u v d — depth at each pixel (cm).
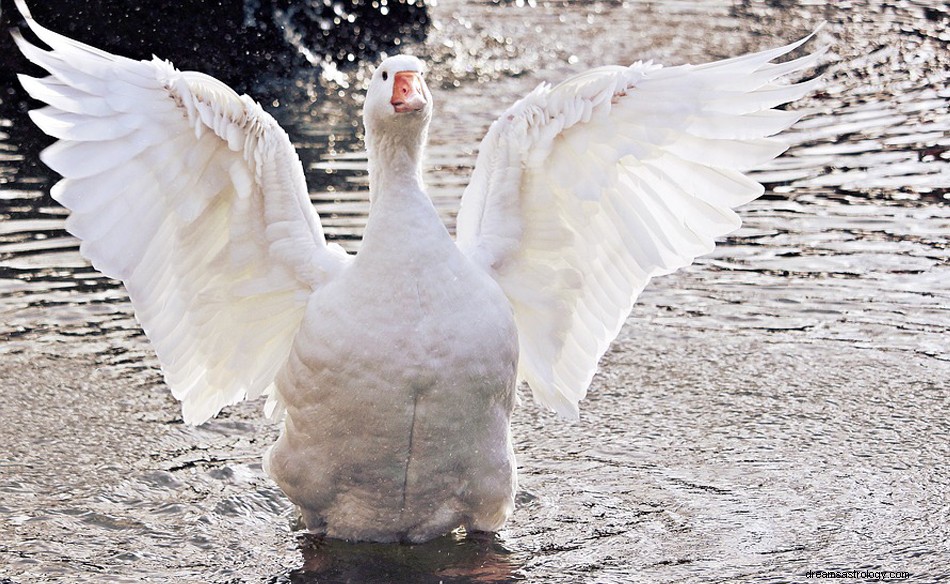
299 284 659
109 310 1038
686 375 920
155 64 619
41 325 1002
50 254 1146
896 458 779
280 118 1673
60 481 755
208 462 788
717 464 777
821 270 1114
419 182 638
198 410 721
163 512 717
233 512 718
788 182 1363
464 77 1925
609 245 693
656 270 695
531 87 1853
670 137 643
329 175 1375
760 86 635
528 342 715
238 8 1914
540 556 659
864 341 971
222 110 625
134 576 638
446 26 2303
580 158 664
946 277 1088
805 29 2234
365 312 618
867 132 1548
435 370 617
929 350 951
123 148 607
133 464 782
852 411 852
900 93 1744
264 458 685
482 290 630
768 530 685
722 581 625
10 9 1762
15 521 700
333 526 673
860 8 2423
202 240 655
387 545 672
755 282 1095
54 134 588
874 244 1173
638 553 660
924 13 2353
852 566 638
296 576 639
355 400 622
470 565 648
